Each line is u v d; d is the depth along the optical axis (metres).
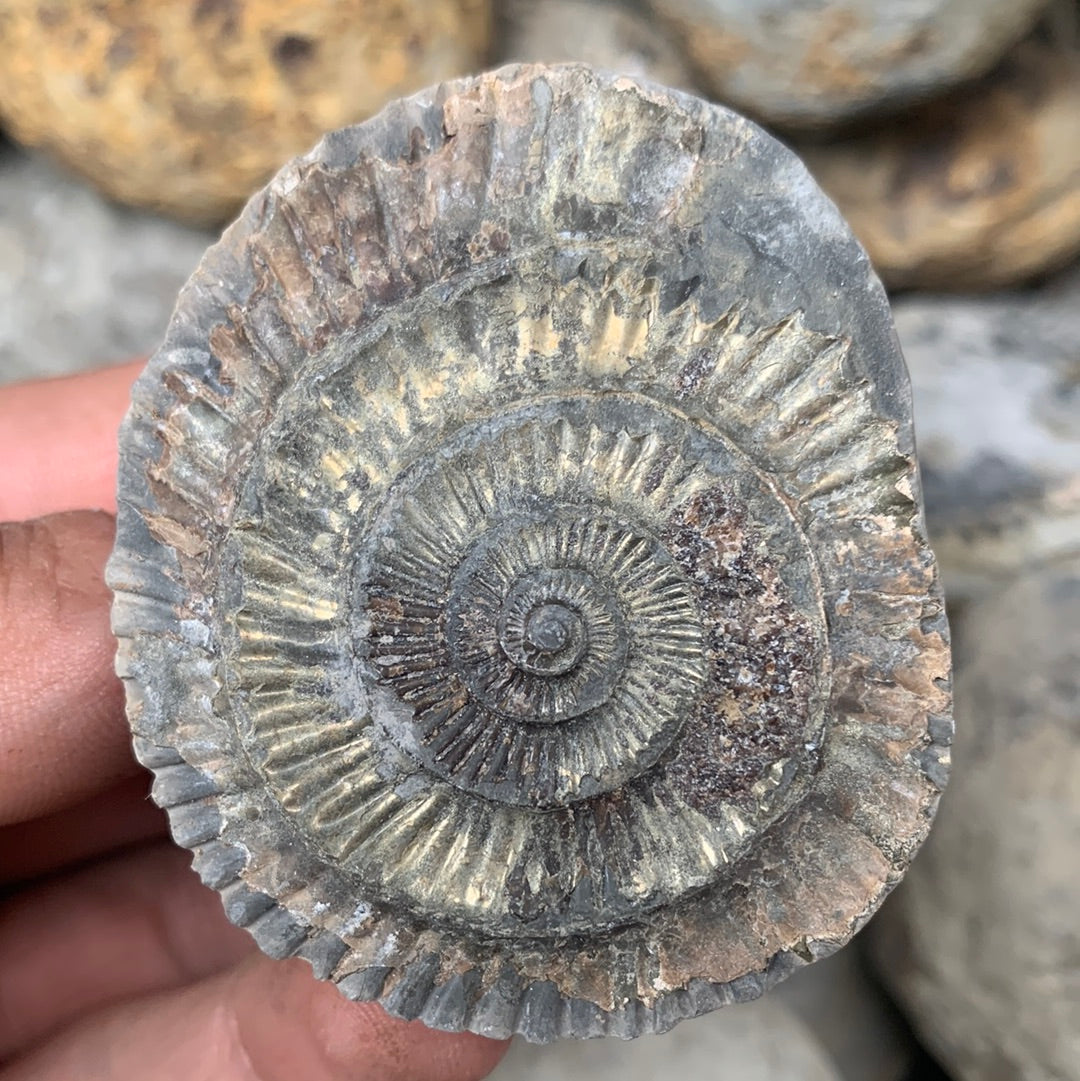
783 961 0.08
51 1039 0.10
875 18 0.11
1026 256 0.13
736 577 0.07
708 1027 0.11
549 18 0.13
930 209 0.13
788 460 0.07
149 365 0.08
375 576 0.07
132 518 0.08
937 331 0.14
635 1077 0.11
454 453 0.07
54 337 0.14
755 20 0.11
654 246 0.07
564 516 0.07
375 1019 0.09
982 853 0.11
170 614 0.07
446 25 0.12
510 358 0.07
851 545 0.07
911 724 0.07
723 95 0.12
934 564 0.07
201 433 0.07
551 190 0.07
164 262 0.14
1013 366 0.13
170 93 0.12
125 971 0.11
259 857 0.07
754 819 0.07
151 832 0.11
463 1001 0.08
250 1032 0.09
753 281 0.07
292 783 0.07
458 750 0.07
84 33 0.12
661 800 0.07
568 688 0.07
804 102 0.12
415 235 0.07
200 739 0.07
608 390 0.07
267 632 0.07
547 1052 0.11
